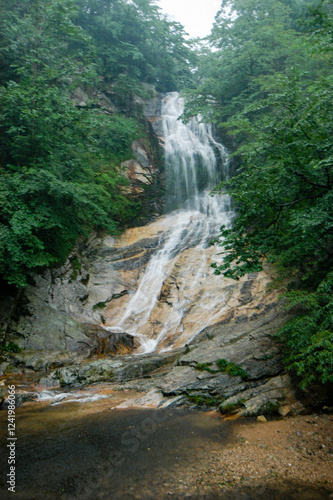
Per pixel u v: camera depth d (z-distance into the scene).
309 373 6.43
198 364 7.74
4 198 10.05
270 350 7.79
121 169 19.58
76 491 3.67
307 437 4.95
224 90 22.27
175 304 13.12
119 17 23.78
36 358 9.50
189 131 25.02
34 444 4.89
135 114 22.95
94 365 8.70
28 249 10.68
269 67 20.48
